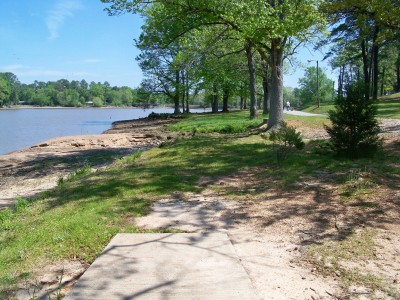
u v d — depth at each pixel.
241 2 15.77
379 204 6.14
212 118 32.03
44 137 33.84
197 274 3.89
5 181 13.10
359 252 4.45
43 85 180.50
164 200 6.91
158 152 13.64
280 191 7.31
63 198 7.27
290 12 16.06
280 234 5.13
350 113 10.04
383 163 9.25
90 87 182.88
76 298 3.45
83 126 48.81
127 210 6.23
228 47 24.78
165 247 4.62
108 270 4.00
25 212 6.71
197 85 46.72
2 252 4.83
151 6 18.97
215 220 5.78
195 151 13.10
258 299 3.42
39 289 3.90
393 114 25.08
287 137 11.19
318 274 3.99
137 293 3.52
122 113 101.38
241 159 11.20
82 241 4.95
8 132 39.22
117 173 9.56
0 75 141.62
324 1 15.77
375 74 43.25
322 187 7.41
